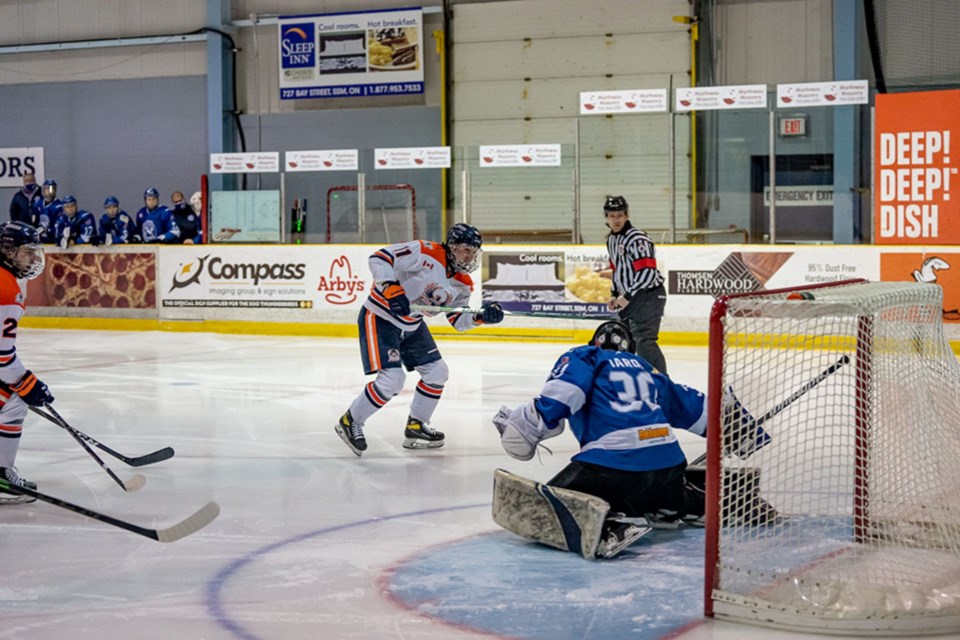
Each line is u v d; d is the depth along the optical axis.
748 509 4.29
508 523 4.70
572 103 18.47
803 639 3.45
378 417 8.48
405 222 18.72
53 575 4.32
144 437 7.69
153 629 3.65
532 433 4.55
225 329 16.33
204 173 20.44
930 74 16.70
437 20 19.20
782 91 14.00
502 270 14.84
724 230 15.48
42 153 21.31
